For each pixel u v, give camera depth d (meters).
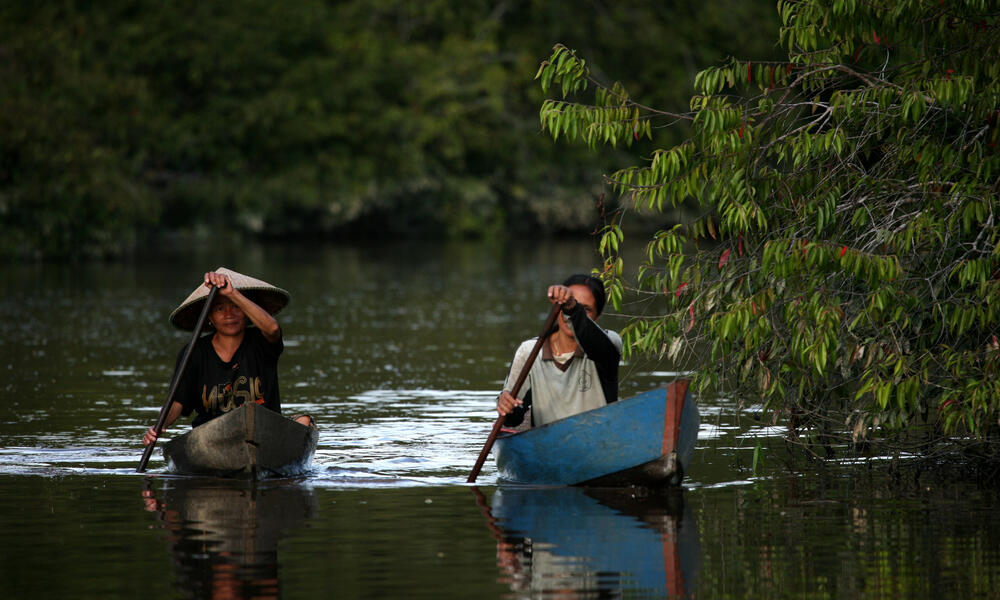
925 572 17.98
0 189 97.75
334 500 22.97
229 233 141.88
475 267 101.19
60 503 22.66
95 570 18.22
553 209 159.50
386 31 158.25
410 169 147.75
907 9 22.67
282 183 136.25
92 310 62.50
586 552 19.23
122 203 103.19
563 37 162.38
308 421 26.27
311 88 140.62
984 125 23.36
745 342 24.12
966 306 22.48
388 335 52.62
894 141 23.75
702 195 23.66
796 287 23.67
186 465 25.20
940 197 22.62
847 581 17.61
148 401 35.03
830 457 26.91
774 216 24.30
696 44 161.75
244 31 136.75
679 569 18.27
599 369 24.94
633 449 23.67
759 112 23.42
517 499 23.08
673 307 25.20
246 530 20.62
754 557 18.89
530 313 62.41
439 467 26.28
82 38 118.00
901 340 23.48
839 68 23.22
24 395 35.97
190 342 25.30
